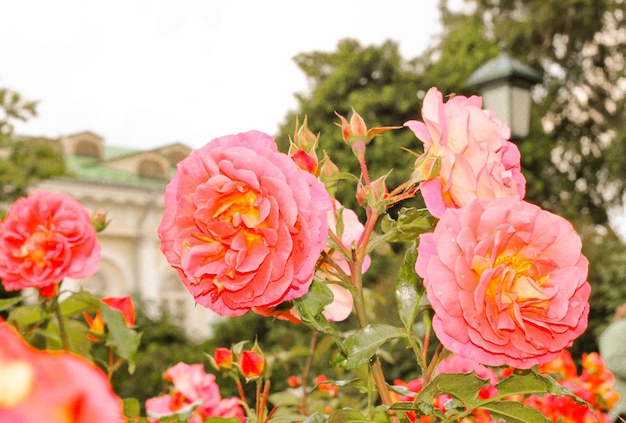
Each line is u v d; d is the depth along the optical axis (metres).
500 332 0.76
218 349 1.33
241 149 0.79
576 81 20.41
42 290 1.22
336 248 0.92
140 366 7.03
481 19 21.44
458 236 0.76
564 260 0.79
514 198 0.78
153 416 1.11
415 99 17.98
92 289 23.14
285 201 0.77
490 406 0.86
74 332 1.38
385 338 0.89
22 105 14.06
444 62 18.73
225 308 0.85
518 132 5.76
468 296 0.76
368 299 1.61
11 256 1.20
